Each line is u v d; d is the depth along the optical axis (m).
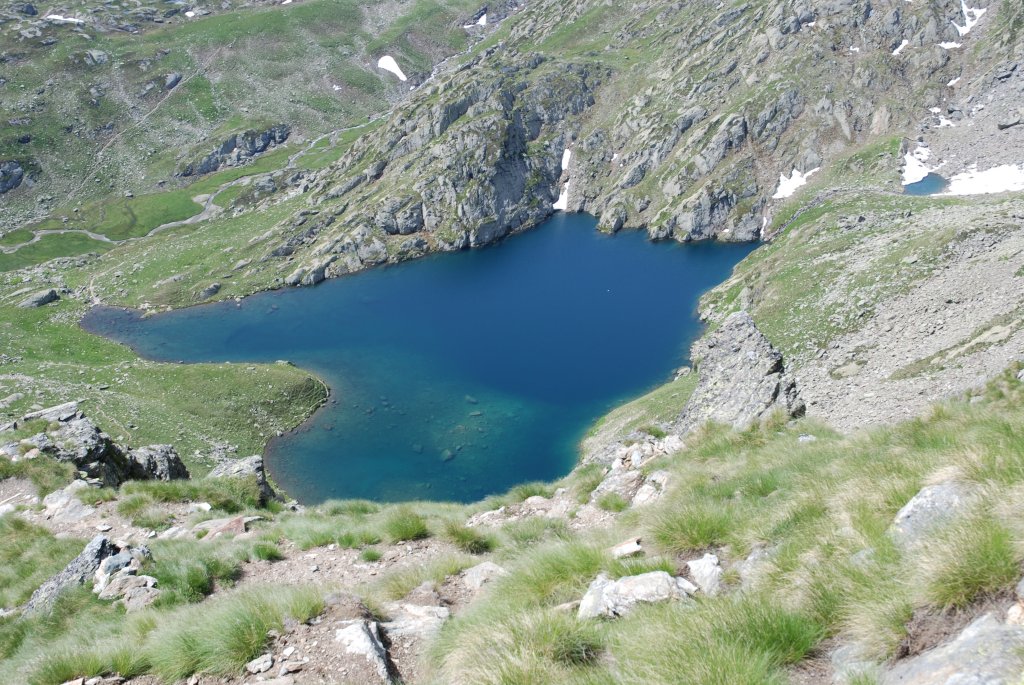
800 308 100.12
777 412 29.05
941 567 7.66
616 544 14.89
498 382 117.81
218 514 27.91
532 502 26.12
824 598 8.55
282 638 12.38
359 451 99.31
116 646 13.29
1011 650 6.00
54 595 18.70
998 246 80.56
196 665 11.96
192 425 102.06
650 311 143.00
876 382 68.25
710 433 27.61
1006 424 13.00
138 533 25.91
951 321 70.56
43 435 35.56
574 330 137.38
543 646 9.39
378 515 26.30
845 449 18.06
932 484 10.14
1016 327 59.53
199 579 18.38
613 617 10.53
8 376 111.38
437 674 10.57
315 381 119.62
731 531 13.04
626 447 31.98
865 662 7.31
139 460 40.88
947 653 6.51
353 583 18.19
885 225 119.69
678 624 8.58
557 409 106.69
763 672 7.23
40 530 26.31
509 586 13.19
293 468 96.00
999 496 8.59
